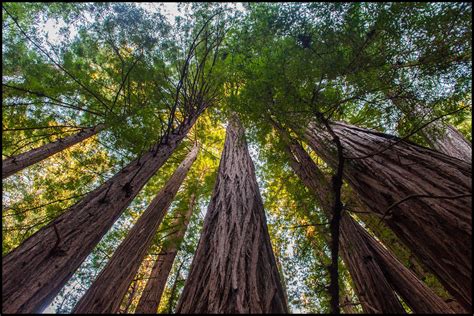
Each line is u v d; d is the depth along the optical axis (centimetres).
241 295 199
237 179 414
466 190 227
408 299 315
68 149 599
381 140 356
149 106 429
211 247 273
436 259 229
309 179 415
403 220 261
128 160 552
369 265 301
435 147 479
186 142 819
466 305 227
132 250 373
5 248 462
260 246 260
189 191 655
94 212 311
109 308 262
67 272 244
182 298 221
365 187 316
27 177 583
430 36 277
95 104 493
